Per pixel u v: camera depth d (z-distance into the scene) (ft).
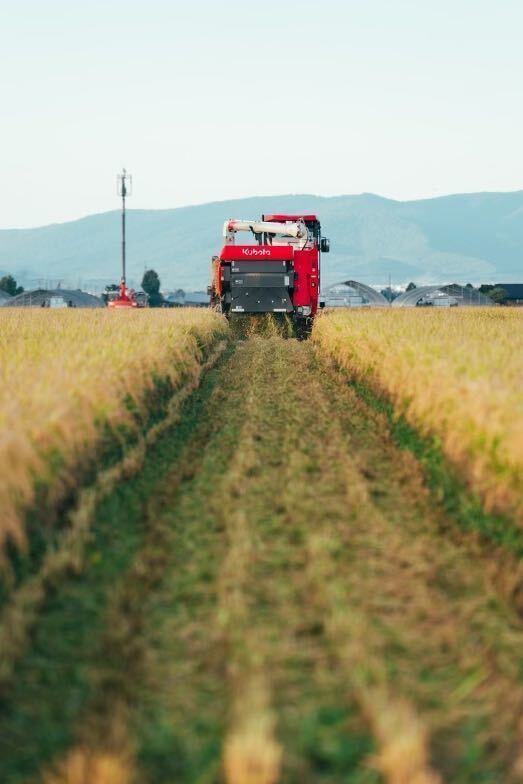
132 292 513.86
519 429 40.24
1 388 49.06
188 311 161.68
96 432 49.39
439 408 53.31
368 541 40.88
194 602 33.91
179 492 50.01
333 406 81.71
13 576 34.94
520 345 80.53
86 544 40.63
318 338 144.46
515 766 24.00
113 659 29.43
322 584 34.73
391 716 24.81
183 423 72.59
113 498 48.08
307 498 47.88
